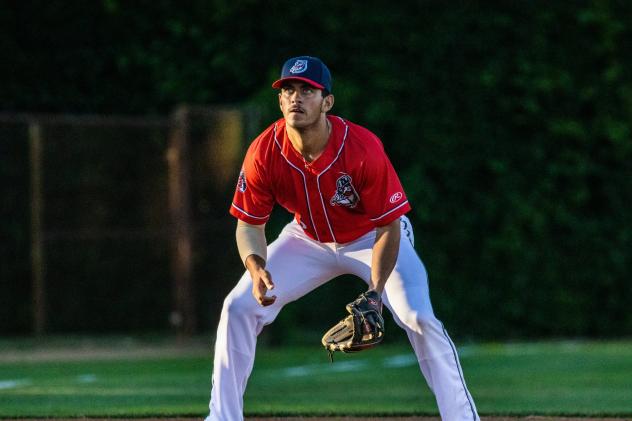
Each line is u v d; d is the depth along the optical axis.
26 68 41.56
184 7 42.03
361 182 17.92
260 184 18.38
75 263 40.31
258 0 41.88
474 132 43.28
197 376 31.23
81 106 41.78
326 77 17.36
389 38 42.62
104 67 41.94
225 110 40.38
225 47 42.03
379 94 42.31
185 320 40.09
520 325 43.69
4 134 40.16
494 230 43.44
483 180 43.44
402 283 18.23
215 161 40.34
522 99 43.38
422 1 42.97
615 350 39.28
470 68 43.34
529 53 43.59
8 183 40.22
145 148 40.84
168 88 41.84
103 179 40.59
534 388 29.73
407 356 37.34
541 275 43.81
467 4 43.31
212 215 40.38
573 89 44.03
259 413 23.41
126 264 40.66
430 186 42.56
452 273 42.91
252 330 18.34
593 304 44.50
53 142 40.25
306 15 42.19
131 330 40.62
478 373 33.12
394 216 17.94
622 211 44.78
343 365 34.84
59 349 37.69
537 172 43.84
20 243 40.31
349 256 19.19
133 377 30.95
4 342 39.16
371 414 23.38
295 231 19.38
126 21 41.94
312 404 26.06
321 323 41.09
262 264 18.36
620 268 44.66
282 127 18.12
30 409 24.34
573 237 44.28
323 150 17.77
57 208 40.22
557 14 43.91
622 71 44.44
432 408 25.16
